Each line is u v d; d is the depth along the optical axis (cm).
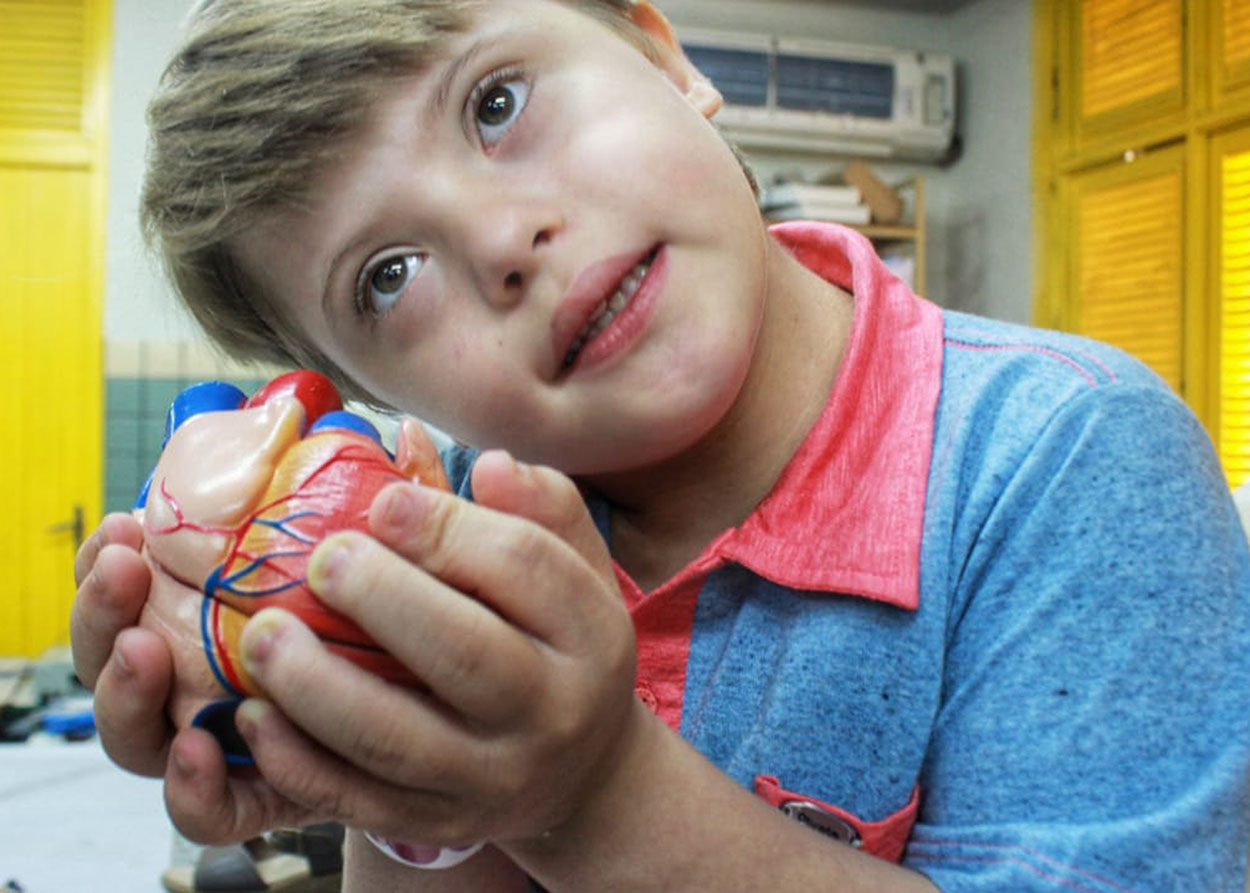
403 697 30
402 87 43
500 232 41
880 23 342
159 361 306
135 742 36
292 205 44
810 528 46
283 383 41
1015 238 316
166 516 37
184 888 77
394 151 42
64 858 83
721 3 331
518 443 46
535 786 32
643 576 55
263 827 36
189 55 46
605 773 34
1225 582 40
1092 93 290
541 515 33
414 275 44
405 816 32
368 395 61
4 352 302
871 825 42
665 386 43
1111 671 38
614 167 43
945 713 42
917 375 49
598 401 43
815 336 52
